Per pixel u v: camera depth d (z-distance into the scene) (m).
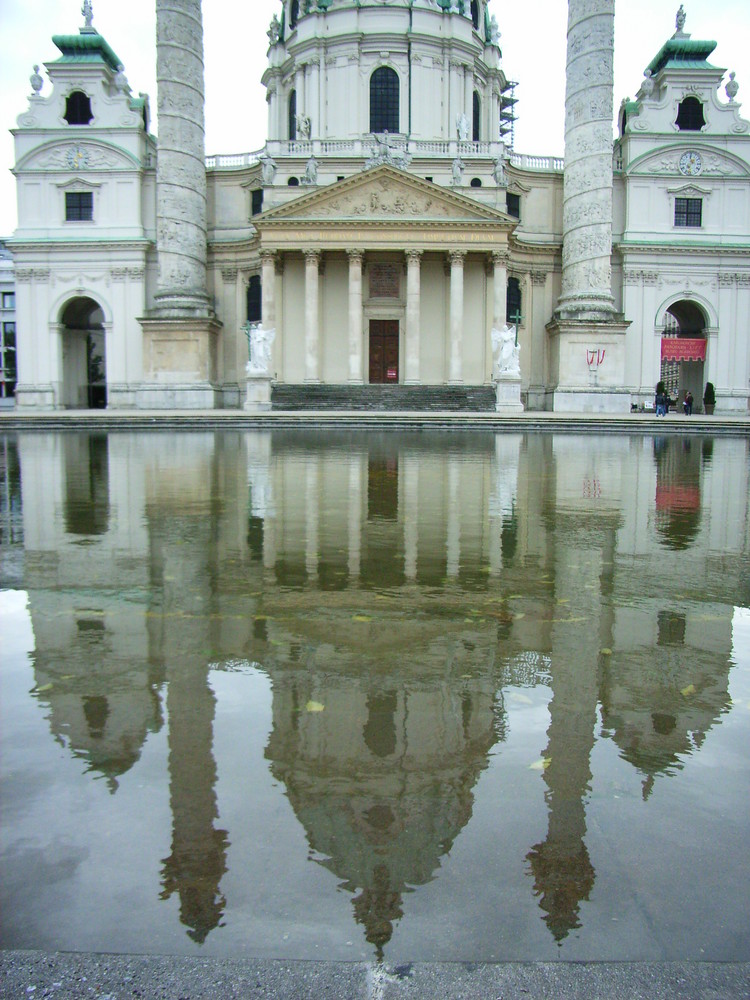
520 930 2.28
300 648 4.67
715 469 16.89
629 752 3.37
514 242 52.59
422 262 51.22
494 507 10.64
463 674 4.27
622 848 2.67
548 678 4.23
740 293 53.44
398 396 45.97
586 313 48.69
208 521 9.34
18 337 53.88
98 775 3.12
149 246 52.97
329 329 51.81
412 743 3.42
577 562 7.23
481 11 59.09
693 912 2.37
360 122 55.22
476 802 2.95
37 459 18.14
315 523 9.21
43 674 4.22
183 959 2.16
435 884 2.47
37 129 52.41
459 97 56.81
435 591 6.10
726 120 52.75
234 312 54.50
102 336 63.59
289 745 3.38
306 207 48.19
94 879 2.49
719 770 3.22
